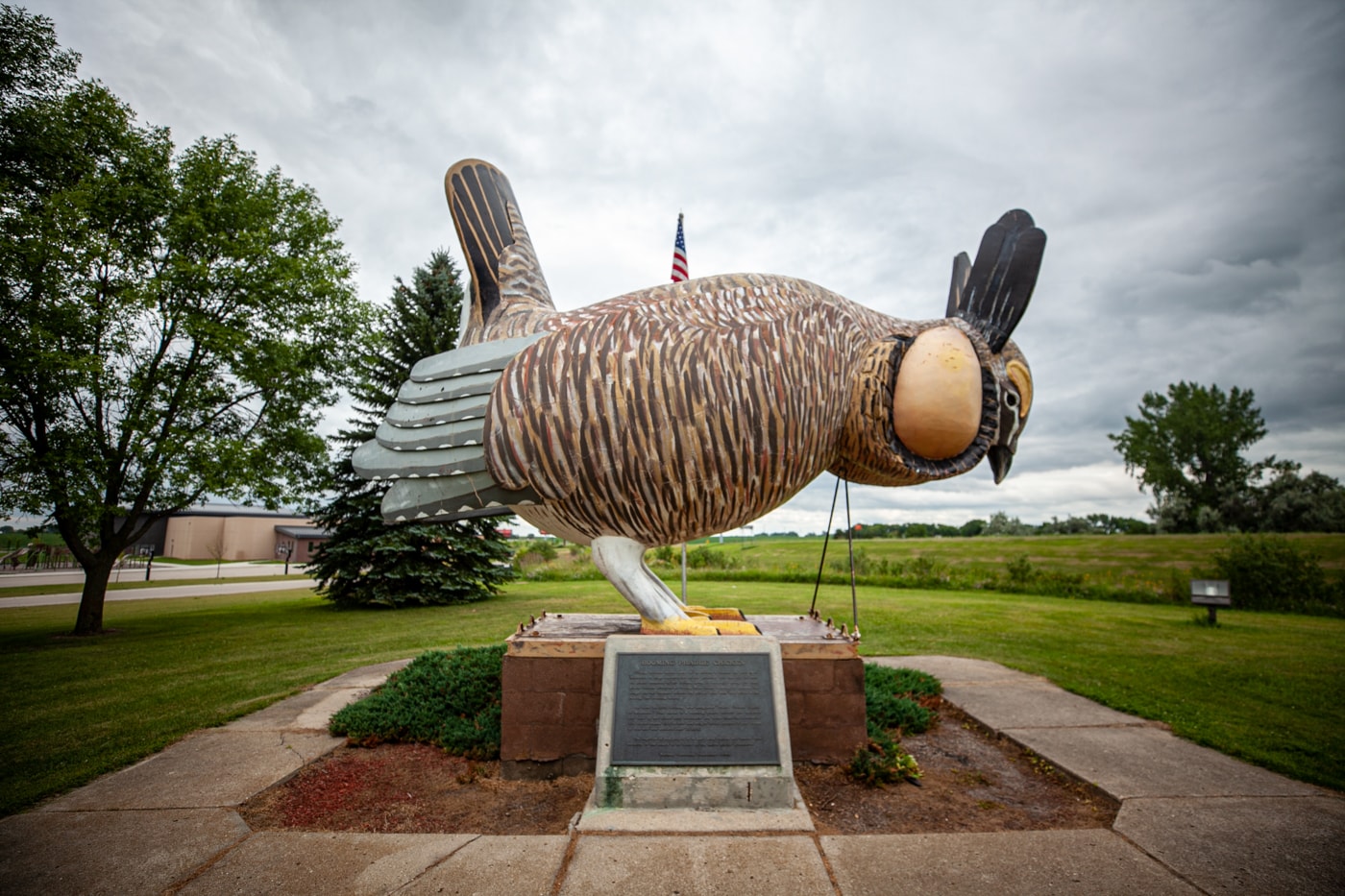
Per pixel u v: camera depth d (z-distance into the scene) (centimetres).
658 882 265
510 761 392
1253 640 895
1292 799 357
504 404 341
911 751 450
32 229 953
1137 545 2050
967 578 1691
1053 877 273
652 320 348
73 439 1030
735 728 334
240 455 1093
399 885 266
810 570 1908
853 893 258
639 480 343
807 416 359
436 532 1433
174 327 1130
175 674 703
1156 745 446
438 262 1706
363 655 812
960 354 406
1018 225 437
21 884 272
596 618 505
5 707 567
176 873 280
